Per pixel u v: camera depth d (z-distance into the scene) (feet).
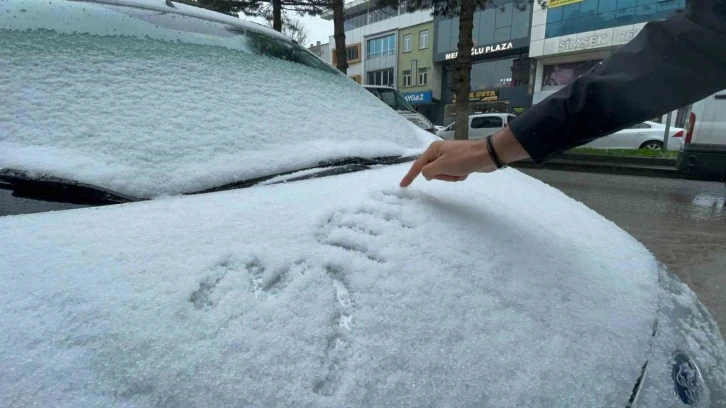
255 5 44.21
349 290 2.64
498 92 78.54
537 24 69.51
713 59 2.82
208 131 4.43
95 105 4.15
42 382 1.94
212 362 2.09
